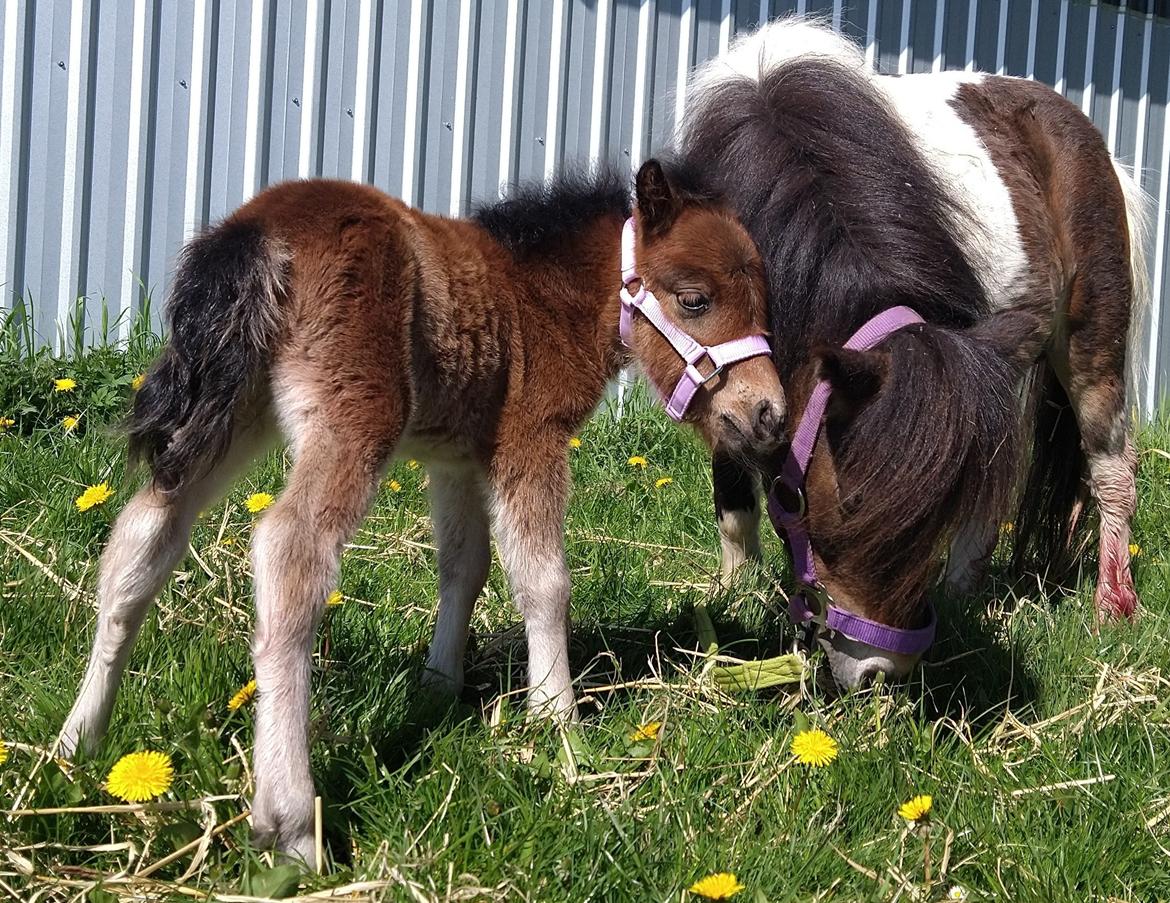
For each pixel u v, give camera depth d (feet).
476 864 2.93
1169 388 9.16
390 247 3.29
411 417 3.35
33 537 4.22
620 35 7.20
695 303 3.74
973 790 3.37
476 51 6.77
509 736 3.44
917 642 3.60
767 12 7.69
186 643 3.66
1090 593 5.28
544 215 3.86
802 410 3.75
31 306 6.01
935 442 3.35
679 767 3.33
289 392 3.17
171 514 3.15
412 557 4.67
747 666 3.79
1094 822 3.28
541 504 3.66
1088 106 8.87
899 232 3.90
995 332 3.60
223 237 3.18
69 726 3.12
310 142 6.41
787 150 4.07
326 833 3.06
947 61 8.22
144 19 6.02
